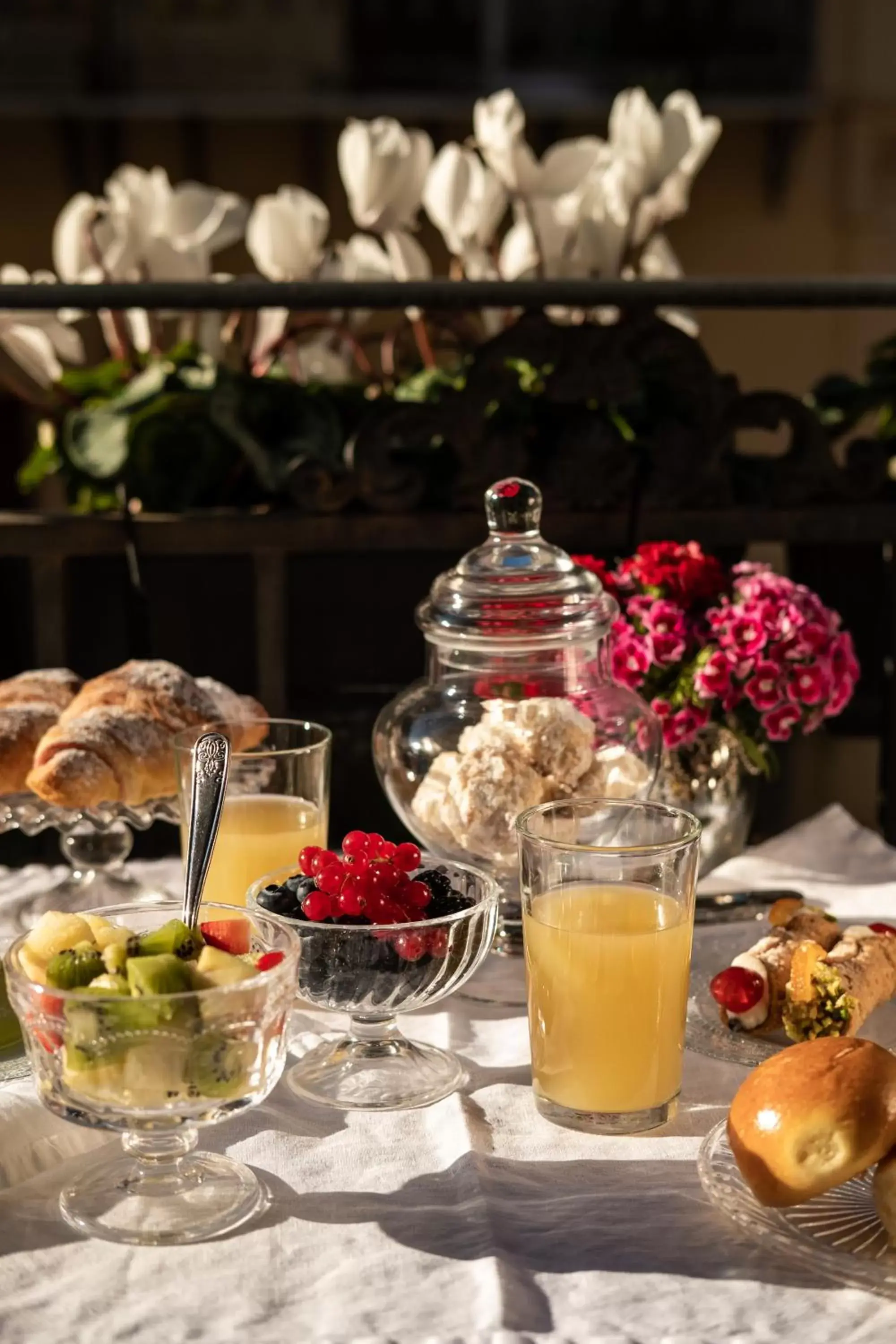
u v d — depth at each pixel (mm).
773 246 4375
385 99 4328
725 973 943
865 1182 764
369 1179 788
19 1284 692
